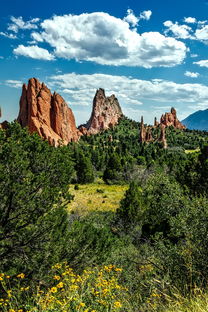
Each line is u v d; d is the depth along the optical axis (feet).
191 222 16.47
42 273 19.48
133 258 25.94
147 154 329.72
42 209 20.13
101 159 268.82
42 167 21.29
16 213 19.88
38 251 20.40
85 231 28.25
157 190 34.91
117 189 163.32
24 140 21.47
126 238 53.16
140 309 13.03
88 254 25.82
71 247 24.30
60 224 25.09
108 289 13.14
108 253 29.32
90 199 127.24
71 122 453.17
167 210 25.05
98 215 84.33
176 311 11.20
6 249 20.51
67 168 22.75
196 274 14.38
